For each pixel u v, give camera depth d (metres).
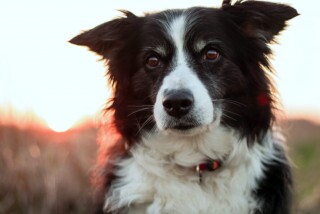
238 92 0.68
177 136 0.66
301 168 1.33
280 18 0.67
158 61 0.68
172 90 0.62
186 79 0.63
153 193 0.66
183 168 0.67
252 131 0.67
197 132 0.64
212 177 0.66
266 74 0.70
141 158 0.67
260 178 0.67
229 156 0.67
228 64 0.67
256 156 0.67
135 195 0.66
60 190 0.93
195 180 0.66
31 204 0.93
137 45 0.70
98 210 0.69
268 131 0.69
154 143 0.67
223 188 0.66
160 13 0.71
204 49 0.68
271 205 0.66
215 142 0.67
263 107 0.68
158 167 0.67
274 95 0.70
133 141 0.69
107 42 0.73
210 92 0.66
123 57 0.71
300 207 1.01
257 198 0.66
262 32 0.69
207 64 0.67
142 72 0.69
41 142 1.01
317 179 1.23
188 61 0.67
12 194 0.93
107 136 0.72
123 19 0.73
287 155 0.72
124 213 0.67
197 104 0.62
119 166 0.69
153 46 0.68
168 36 0.68
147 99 0.68
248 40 0.70
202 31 0.68
